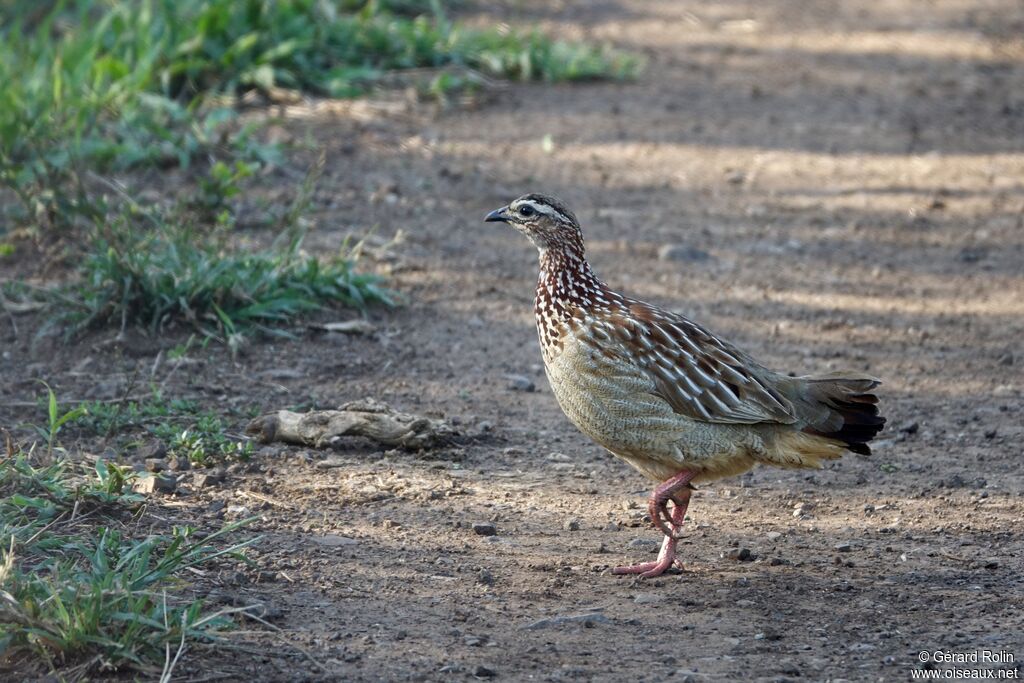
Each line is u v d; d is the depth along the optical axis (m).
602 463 11.73
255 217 16.36
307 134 19.09
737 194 19.19
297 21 21.33
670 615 8.95
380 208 17.45
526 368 13.76
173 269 13.98
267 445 11.59
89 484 9.89
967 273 16.94
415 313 14.88
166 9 20.50
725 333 14.84
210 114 18.56
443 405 12.71
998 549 10.05
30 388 12.38
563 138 20.66
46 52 18.92
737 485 11.40
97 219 14.28
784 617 8.94
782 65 25.61
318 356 13.58
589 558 9.82
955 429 12.61
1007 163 20.94
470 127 20.75
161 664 7.76
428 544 9.88
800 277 16.59
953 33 28.66
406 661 8.11
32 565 8.66
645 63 25.08
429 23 24.78
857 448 9.65
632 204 18.55
